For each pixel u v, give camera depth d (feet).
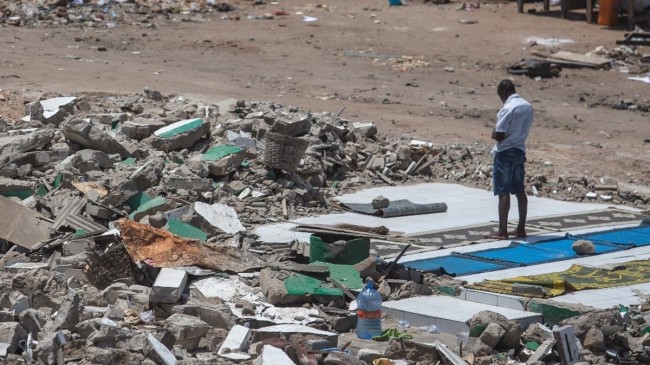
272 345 86.79
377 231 130.41
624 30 342.23
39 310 93.35
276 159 147.84
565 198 164.14
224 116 169.37
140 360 83.30
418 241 129.80
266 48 301.43
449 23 349.41
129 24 319.88
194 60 279.28
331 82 263.29
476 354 93.09
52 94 193.36
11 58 256.93
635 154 202.80
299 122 161.07
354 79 269.23
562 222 144.66
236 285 106.42
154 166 136.26
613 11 348.18
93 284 105.29
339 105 233.96
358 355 90.63
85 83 230.68
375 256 117.91
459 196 158.92
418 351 90.84
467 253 125.49
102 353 83.10
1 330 86.58
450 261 121.49
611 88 276.62
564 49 319.27
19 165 135.54
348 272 109.50
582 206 156.87
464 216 146.00
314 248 113.70
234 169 145.18
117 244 111.34
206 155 145.89
